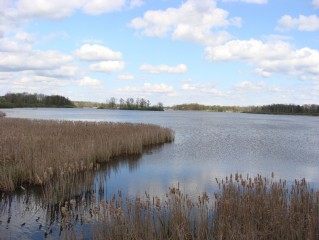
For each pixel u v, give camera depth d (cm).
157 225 821
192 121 6919
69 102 18338
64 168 1309
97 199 1125
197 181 1440
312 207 860
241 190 1119
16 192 1183
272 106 18162
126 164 1802
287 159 2114
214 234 757
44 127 2662
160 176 1533
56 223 910
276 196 923
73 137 2025
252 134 3900
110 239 709
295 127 5466
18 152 1494
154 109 18912
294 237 712
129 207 842
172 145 2673
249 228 704
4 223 911
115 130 2534
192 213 922
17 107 14125
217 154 2266
